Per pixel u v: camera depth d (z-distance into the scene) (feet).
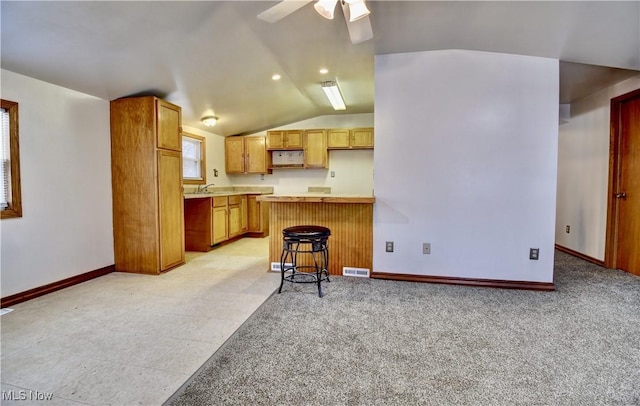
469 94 9.64
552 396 4.72
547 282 9.48
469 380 5.11
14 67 8.10
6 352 5.94
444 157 9.87
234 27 8.12
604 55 8.72
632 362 5.58
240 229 17.93
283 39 8.91
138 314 7.65
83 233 10.21
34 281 8.81
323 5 5.75
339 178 19.26
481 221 9.77
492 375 5.23
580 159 13.32
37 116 8.86
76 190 9.97
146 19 7.22
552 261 9.44
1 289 8.05
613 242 11.57
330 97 13.93
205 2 6.93
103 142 10.85
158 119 10.88
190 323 7.16
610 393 4.77
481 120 9.62
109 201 11.10
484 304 8.27
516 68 9.37
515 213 9.57
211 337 6.53
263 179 20.18
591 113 12.61
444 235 10.00
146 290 9.37
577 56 8.95
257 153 19.26
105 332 6.73
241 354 5.89
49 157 9.18
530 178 9.46
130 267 11.20
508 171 9.55
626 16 6.84
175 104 12.94
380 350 6.01
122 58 8.72
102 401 4.63
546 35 8.01
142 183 10.87
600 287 9.56
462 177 9.81
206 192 17.47
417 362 5.61
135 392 4.83
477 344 6.22
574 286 9.68
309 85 13.21
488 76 9.51
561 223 14.71
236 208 17.44
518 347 6.10
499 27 7.93
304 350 6.02
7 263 8.18
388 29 8.34
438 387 4.94
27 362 5.61
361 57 10.25
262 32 8.46
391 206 10.28
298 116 18.44
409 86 9.95
